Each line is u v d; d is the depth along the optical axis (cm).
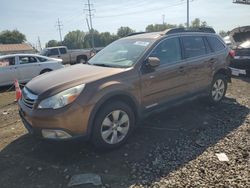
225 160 414
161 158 426
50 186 364
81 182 366
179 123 566
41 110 404
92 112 416
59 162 422
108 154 443
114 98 451
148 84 493
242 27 1192
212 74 641
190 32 607
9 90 1151
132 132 518
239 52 1034
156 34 560
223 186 351
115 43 590
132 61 491
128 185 360
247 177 369
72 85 415
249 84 938
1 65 1194
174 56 552
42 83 442
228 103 703
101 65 516
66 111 396
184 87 570
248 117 599
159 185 357
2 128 583
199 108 659
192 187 350
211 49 646
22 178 384
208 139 491
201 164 405
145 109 500
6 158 439
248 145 462
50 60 1338
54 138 404
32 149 467
